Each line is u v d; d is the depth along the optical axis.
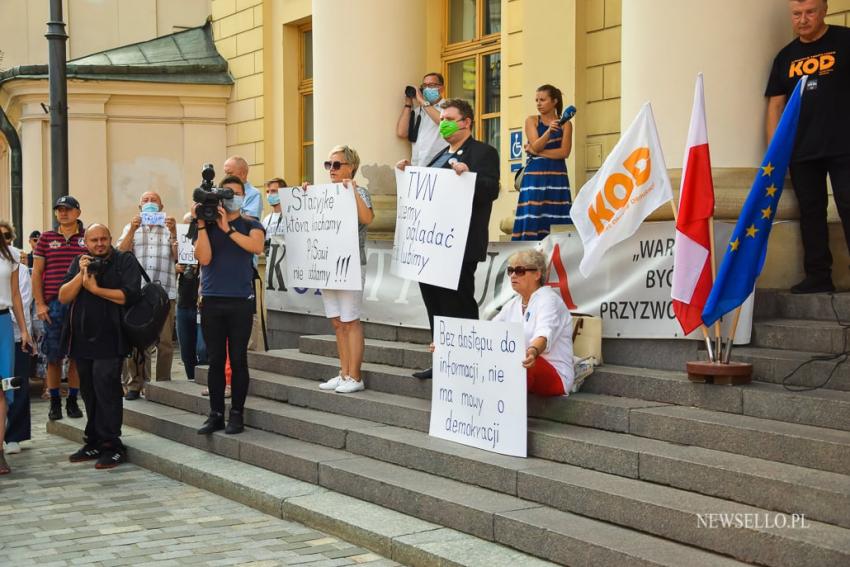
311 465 6.61
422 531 5.48
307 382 8.30
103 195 16.52
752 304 6.15
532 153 8.24
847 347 5.75
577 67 10.11
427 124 9.63
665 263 6.38
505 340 5.96
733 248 5.58
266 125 16.06
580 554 4.78
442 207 6.91
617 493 5.01
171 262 9.80
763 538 4.37
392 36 9.84
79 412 9.54
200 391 9.01
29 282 8.70
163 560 5.47
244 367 7.73
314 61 10.17
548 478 5.36
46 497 6.93
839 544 4.18
